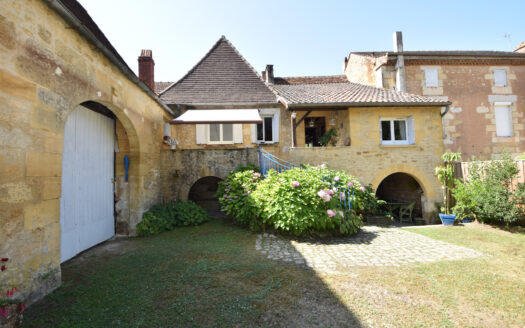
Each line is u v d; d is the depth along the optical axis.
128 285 3.59
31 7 3.25
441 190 10.72
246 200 7.03
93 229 5.79
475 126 13.92
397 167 10.71
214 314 2.85
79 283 3.69
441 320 2.74
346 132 11.16
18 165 3.01
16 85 3.01
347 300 3.15
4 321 2.38
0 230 2.74
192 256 4.83
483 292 3.37
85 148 5.58
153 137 7.91
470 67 14.27
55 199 3.64
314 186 6.34
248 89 12.51
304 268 4.21
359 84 15.05
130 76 5.89
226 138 11.30
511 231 7.18
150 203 7.55
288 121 11.74
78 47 4.25
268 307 2.99
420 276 3.88
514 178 7.74
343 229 6.26
